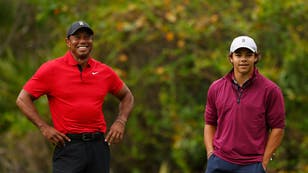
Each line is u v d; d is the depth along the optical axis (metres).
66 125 19.98
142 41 37.91
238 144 19.08
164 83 38.34
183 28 36.00
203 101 37.81
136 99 38.38
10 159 37.31
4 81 38.50
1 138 38.34
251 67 19.09
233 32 36.59
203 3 36.94
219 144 19.44
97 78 20.34
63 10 37.97
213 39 36.72
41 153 37.62
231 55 19.41
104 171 20.39
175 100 37.19
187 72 36.72
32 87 20.02
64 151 20.08
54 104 20.19
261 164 19.05
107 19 37.41
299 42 35.09
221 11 36.72
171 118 36.69
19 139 37.97
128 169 40.28
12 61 39.34
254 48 18.95
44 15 38.47
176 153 36.22
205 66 36.25
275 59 36.28
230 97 19.22
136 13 37.19
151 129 38.94
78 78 20.09
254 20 35.97
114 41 37.25
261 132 19.16
